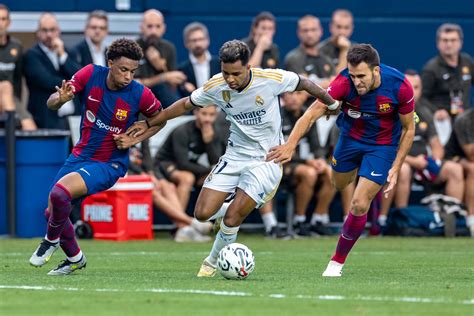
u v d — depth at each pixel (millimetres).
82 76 24328
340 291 21078
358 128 25531
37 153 38656
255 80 23969
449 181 41219
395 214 41250
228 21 44906
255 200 24328
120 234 38656
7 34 39750
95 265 28406
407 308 18422
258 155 24594
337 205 43156
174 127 41688
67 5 43906
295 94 38688
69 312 17953
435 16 46781
